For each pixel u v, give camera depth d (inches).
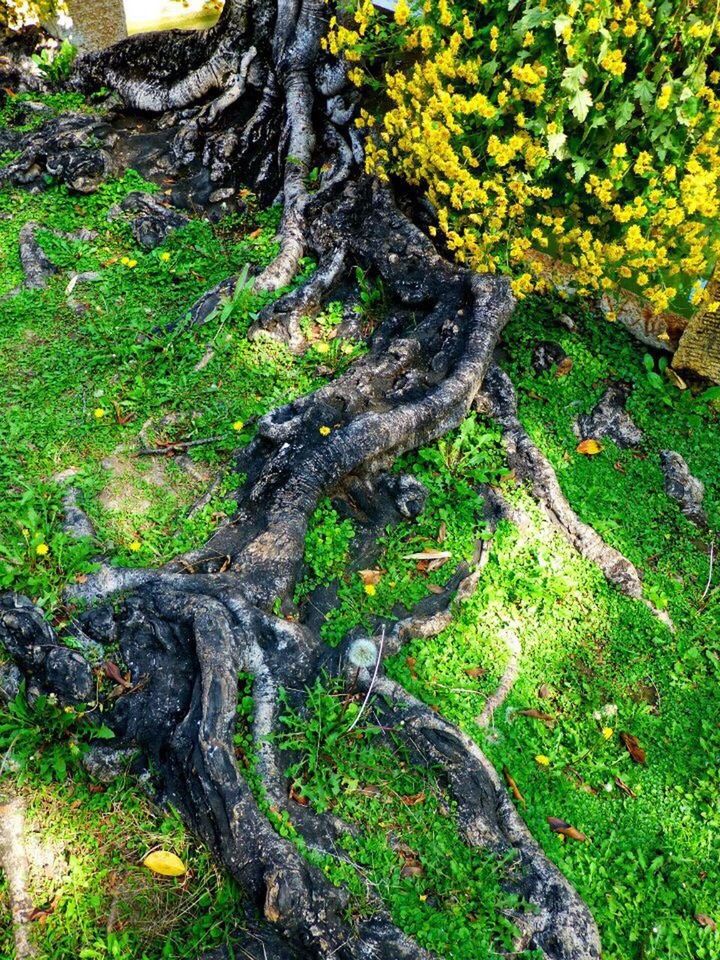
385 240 62.9
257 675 40.3
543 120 51.7
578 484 55.1
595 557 50.7
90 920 34.4
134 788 38.3
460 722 42.4
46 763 38.0
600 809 40.9
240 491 50.4
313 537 48.0
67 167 73.7
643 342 62.6
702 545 53.5
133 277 66.0
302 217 67.3
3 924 34.0
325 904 34.1
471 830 38.1
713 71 52.7
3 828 36.0
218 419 54.6
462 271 60.5
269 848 34.8
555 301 64.2
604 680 45.8
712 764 43.0
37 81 88.9
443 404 52.9
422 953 34.0
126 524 48.1
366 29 64.7
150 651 40.9
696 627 48.9
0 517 46.2
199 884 35.7
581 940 35.7
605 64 48.0
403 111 57.4
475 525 51.2
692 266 51.6
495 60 53.0
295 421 51.4
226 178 75.1
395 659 43.9
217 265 67.0
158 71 83.3
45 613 41.3
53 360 57.8
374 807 38.5
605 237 57.4
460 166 57.5
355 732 40.2
